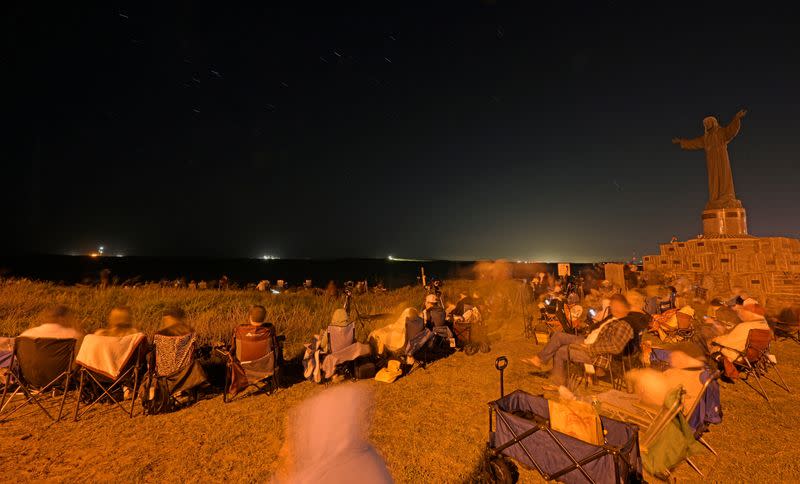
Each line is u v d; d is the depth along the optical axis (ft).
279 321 34.01
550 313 31.60
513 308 42.96
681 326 28.30
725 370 20.06
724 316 26.40
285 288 72.59
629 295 20.66
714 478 12.25
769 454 13.47
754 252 42.06
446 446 14.20
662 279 48.73
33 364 16.29
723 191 49.73
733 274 43.09
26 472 12.69
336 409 4.78
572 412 11.12
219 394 19.35
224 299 44.93
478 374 22.03
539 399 13.19
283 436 15.02
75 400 18.45
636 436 10.99
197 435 15.16
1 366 18.38
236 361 18.39
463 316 28.45
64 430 15.55
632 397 15.40
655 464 12.27
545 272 53.16
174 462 13.32
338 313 21.29
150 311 35.86
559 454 11.03
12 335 26.84
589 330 25.68
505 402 13.20
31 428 15.67
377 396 18.84
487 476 12.14
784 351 25.95
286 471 5.65
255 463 13.25
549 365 23.12
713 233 49.57
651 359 18.92
